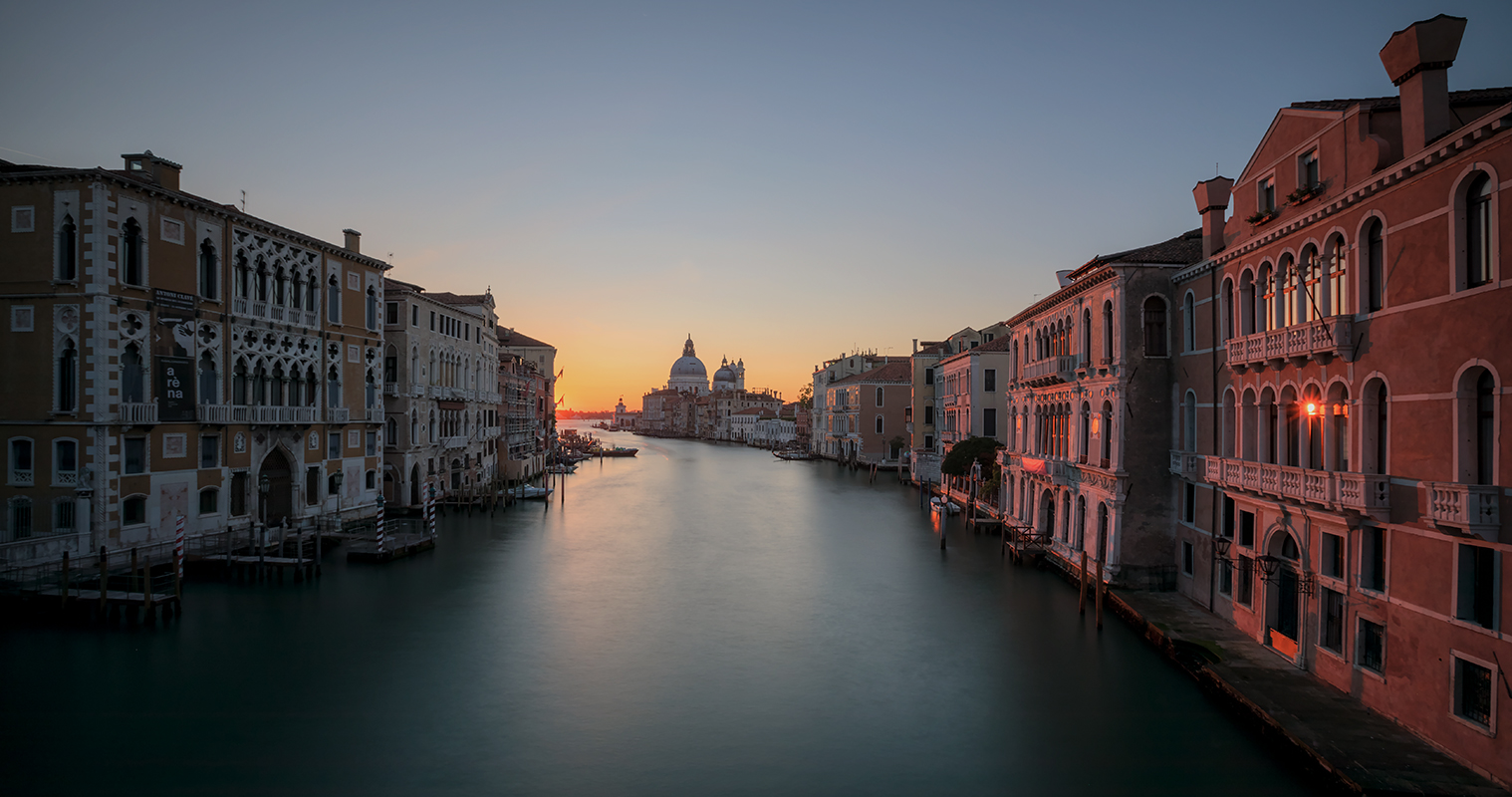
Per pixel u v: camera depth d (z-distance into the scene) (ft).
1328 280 52.80
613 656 67.36
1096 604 76.43
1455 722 41.29
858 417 284.61
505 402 206.08
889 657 67.15
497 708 55.72
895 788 44.93
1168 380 79.46
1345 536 50.72
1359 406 48.60
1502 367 38.24
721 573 101.14
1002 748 49.65
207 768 46.50
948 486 176.65
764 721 53.98
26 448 83.15
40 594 74.02
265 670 62.44
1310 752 43.06
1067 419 98.12
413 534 117.08
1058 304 98.94
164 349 89.40
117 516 83.10
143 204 86.84
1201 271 72.18
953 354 213.46
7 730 51.16
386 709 55.31
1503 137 37.68
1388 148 47.24
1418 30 43.34
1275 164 60.08
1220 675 54.90
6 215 83.56
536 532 133.39
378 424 129.29
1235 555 65.98
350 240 125.49
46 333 82.69
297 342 110.52
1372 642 49.03
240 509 100.58
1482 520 38.68
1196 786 44.45
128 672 61.36
